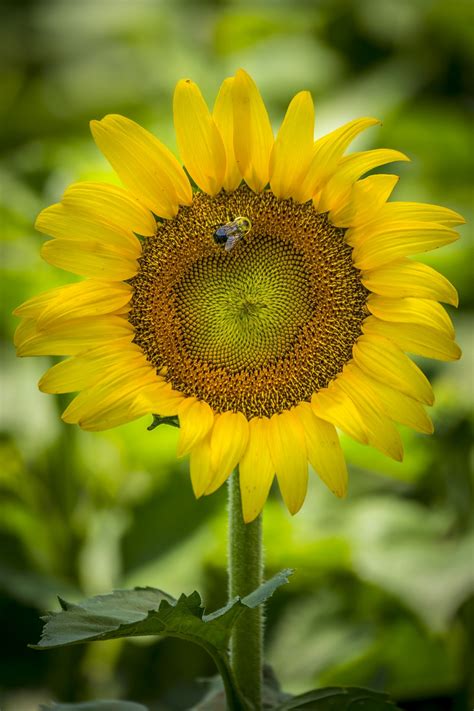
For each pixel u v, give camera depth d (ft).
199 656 4.63
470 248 4.85
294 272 3.70
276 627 4.55
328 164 3.62
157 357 3.69
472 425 4.58
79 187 3.63
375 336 3.64
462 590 4.36
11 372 4.86
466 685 4.49
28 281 4.79
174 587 4.45
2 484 4.70
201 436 3.59
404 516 4.59
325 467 3.60
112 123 3.62
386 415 3.61
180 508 4.57
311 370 3.68
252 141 3.64
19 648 4.63
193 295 3.70
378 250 3.61
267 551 4.48
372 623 4.52
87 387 3.63
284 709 3.62
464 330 4.83
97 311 3.64
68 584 4.57
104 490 4.72
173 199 3.67
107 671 4.63
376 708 3.62
